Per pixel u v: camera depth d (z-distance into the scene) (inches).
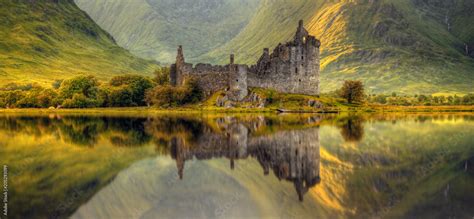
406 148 2367.1
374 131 3184.1
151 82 7214.6
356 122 3996.1
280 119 4350.4
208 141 2679.6
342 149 2332.7
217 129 3344.0
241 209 1358.3
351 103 6491.1
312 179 1670.8
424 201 1389.0
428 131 3201.3
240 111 5516.7
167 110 5836.6
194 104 6112.2
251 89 6131.9
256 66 6535.4
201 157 2137.1
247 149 2359.7
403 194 1455.5
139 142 2635.3
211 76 6195.9
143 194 1499.8
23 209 1326.3
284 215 1312.7
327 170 1813.5
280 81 6427.2
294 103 5900.6
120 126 3622.0
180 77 6466.5
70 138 2829.7
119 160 2053.4
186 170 1844.2
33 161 2017.7
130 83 7066.9
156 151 2305.6
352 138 2783.0
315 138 2775.6
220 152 2279.8
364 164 1937.7
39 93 7317.9
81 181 1641.2
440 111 6230.3
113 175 1743.4
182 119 4379.9
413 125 3693.4
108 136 2920.8
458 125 3718.0
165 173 1787.6
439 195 1450.5
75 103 6756.9
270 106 5841.5
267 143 2571.4
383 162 1969.7
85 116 4990.2
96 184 1608.0
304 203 1391.5
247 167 1899.6
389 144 2513.5
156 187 1584.6
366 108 6166.3
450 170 1795.0
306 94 6560.0
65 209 1336.1
